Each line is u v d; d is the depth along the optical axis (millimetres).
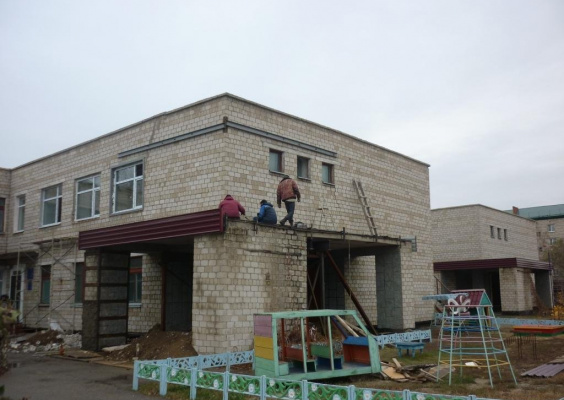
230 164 15500
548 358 14031
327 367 11047
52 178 23219
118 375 12094
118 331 17078
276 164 17578
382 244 19672
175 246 17859
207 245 13609
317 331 15352
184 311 19031
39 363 14258
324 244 17062
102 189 19906
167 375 9656
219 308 12992
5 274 25719
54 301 21875
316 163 19094
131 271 20109
